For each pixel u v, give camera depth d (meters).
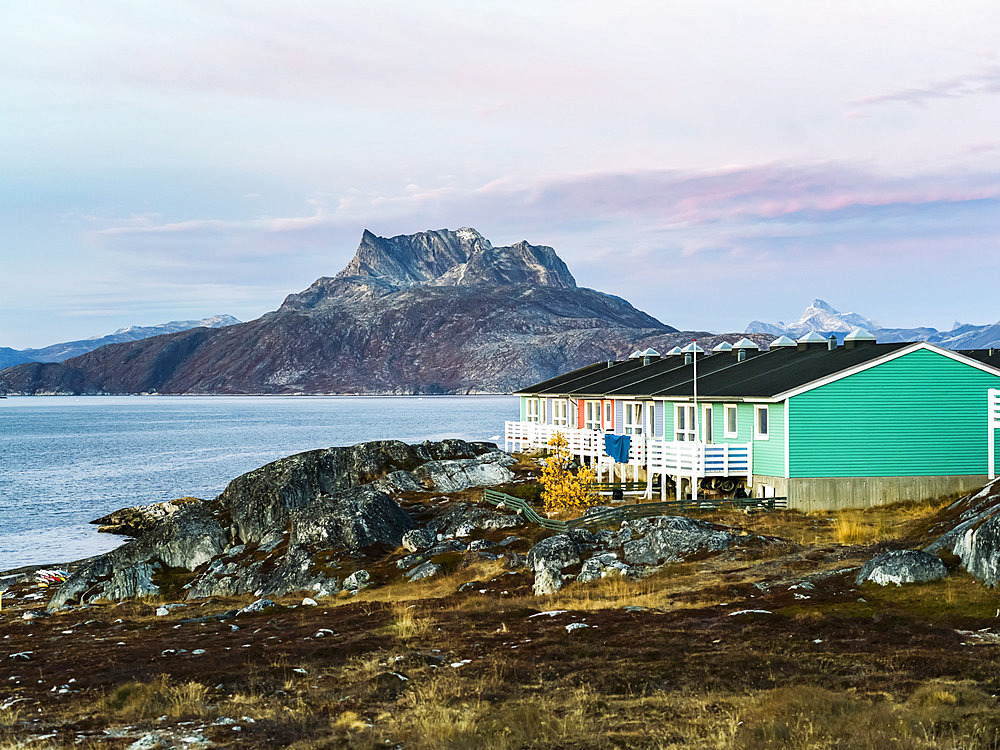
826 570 30.58
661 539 36.12
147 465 141.38
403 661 23.12
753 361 57.59
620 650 22.50
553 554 35.81
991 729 15.21
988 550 26.17
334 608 35.31
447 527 47.06
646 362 75.62
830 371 45.44
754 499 44.31
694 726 16.53
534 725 16.95
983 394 46.34
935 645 21.03
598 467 57.22
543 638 24.50
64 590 49.47
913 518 39.81
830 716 16.23
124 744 17.31
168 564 51.59
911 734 15.12
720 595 28.66
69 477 123.88
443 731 16.83
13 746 17.48
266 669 23.39
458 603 32.94
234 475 125.31
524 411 85.50
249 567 46.16
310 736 17.33
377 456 64.06
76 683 23.34
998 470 46.72
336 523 46.50
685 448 47.25
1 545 74.12
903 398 45.59
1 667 27.23
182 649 27.88
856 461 45.09
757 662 20.47
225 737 17.48
